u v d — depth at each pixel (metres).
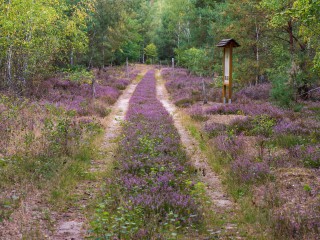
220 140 11.82
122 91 31.42
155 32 88.69
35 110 15.36
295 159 9.41
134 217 5.77
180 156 9.98
